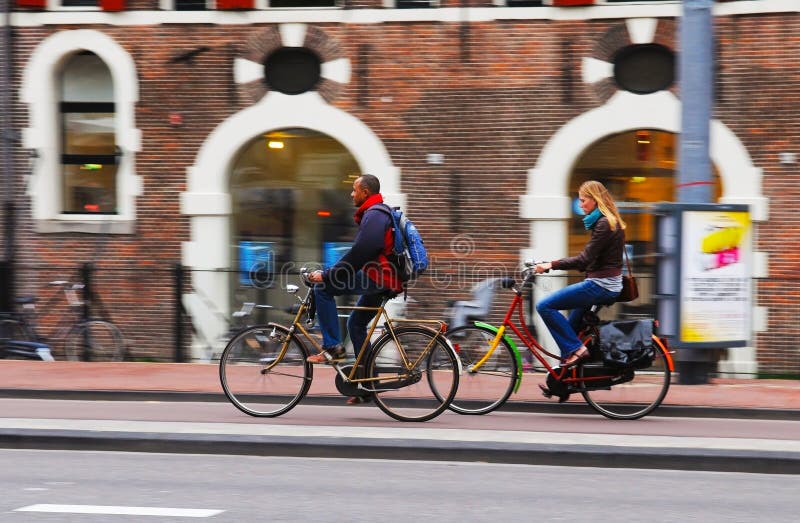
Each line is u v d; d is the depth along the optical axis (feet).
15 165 84.07
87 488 37.52
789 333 69.62
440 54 79.30
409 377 49.24
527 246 79.05
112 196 85.71
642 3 76.74
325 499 35.94
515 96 78.64
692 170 58.70
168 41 81.97
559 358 50.11
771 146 75.41
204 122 82.28
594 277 48.73
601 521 33.06
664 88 77.66
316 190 83.25
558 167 78.33
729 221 56.85
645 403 50.70
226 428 47.11
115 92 83.82
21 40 83.41
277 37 80.84
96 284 78.89
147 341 78.13
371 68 80.18
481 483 38.91
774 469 41.19
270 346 50.67
